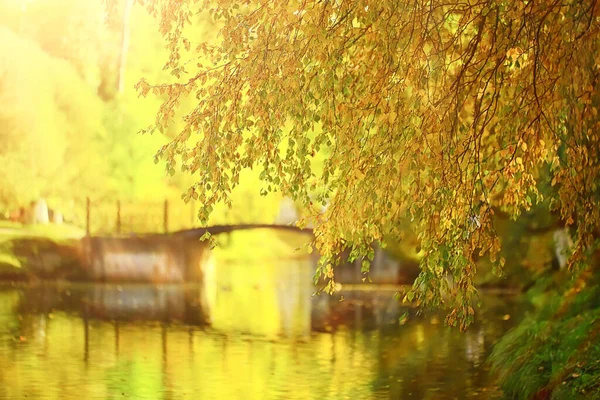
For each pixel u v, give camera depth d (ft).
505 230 143.95
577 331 73.31
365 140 47.21
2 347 114.73
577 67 47.26
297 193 48.60
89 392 84.23
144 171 238.27
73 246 223.10
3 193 233.55
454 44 48.83
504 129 49.65
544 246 139.54
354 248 48.91
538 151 48.29
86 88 239.30
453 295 47.16
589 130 49.44
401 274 210.59
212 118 47.01
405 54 46.52
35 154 230.27
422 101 47.01
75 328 137.59
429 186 46.70
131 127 239.71
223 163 47.21
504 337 93.15
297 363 100.89
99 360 103.96
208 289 212.84
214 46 48.14
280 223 215.72
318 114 47.14
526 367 74.79
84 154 237.04
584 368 65.67
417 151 46.21
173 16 47.50
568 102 47.55
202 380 90.38
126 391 84.64
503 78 49.26
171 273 225.35
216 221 222.28
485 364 92.17
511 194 48.88
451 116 46.83
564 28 47.55
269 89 46.14
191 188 47.06
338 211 48.34
